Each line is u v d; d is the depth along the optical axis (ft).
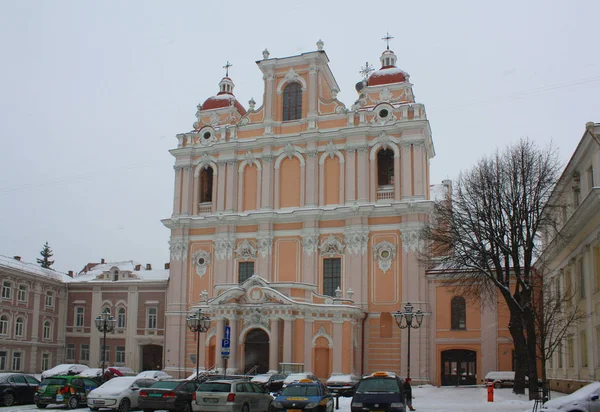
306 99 206.28
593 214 117.08
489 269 142.92
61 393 108.47
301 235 196.24
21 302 211.20
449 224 153.89
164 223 210.79
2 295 202.08
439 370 178.60
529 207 143.13
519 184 144.25
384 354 181.98
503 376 167.73
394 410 83.97
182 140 217.15
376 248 188.75
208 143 212.84
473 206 148.66
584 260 127.85
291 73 209.15
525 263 139.03
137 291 225.97
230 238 201.87
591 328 122.62
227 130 212.43
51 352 225.56
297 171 202.90
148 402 98.12
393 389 86.28
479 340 176.65
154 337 220.23
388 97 205.16
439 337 179.83
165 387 99.45
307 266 192.65
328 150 199.62
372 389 86.63
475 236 147.23
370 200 193.47
